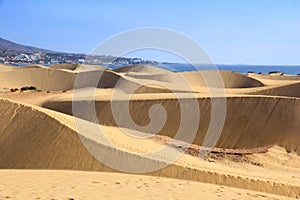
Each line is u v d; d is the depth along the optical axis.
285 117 29.47
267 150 25.39
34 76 70.38
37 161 15.95
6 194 8.75
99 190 9.84
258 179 15.59
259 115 30.02
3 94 46.88
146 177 12.67
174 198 9.65
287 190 15.09
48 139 16.86
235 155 22.62
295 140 27.36
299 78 71.12
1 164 16.28
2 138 17.64
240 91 48.34
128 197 9.31
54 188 9.72
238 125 29.53
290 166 22.05
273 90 47.31
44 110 19.80
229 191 11.43
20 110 19.36
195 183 12.28
